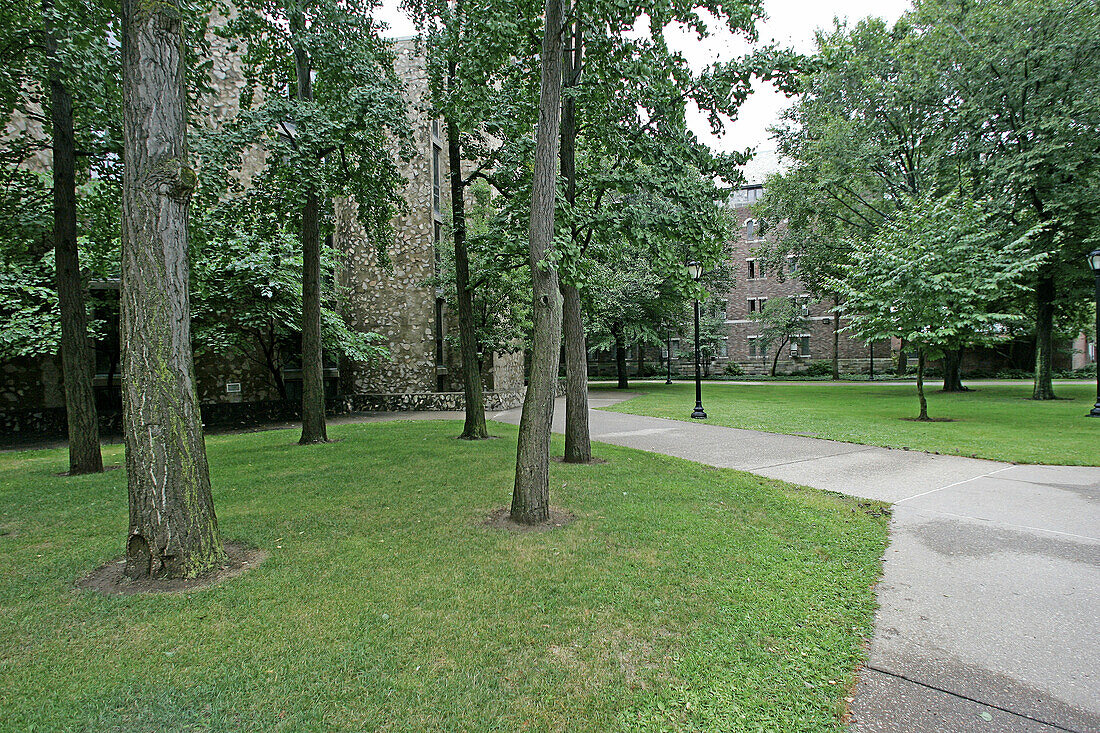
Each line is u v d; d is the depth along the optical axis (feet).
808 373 142.61
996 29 58.23
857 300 50.47
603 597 12.23
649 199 29.01
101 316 49.75
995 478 24.80
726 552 15.12
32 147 31.30
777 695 8.85
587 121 29.09
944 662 9.87
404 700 8.63
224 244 46.55
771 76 25.44
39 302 44.27
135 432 13.35
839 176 72.13
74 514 19.51
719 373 159.74
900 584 13.30
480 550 15.23
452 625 10.98
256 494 21.63
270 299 49.21
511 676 9.27
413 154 35.04
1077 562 14.64
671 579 13.24
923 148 70.49
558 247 18.56
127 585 13.02
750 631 10.84
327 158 33.99
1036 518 18.62
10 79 27.58
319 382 36.50
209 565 13.71
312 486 22.94
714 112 26.68
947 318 44.73
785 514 18.98
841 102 75.77
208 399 54.54
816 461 29.09
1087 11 54.75
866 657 10.07
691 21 25.00
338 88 33.35
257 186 34.35
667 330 107.55
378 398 65.72
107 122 28.43
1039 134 55.93
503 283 55.62
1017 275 44.70
